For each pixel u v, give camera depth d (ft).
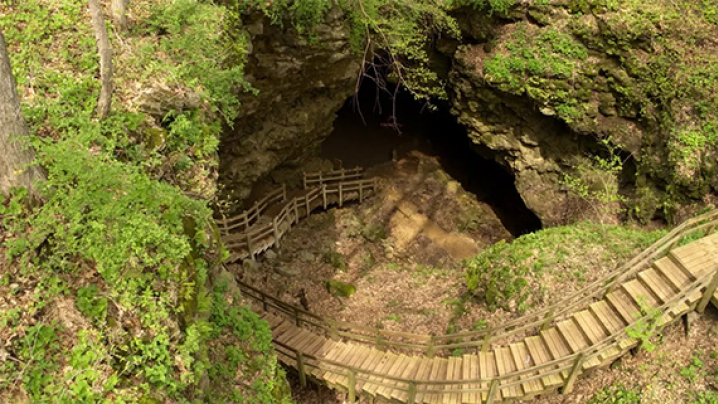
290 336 38.04
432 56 55.77
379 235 56.59
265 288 47.47
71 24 27.22
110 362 17.35
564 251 38.42
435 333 40.65
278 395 26.48
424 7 46.34
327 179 58.75
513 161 55.83
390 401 33.35
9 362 16.06
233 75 29.17
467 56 52.01
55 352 16.99
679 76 43.70
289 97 48.21
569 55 47.37
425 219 59.11
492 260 41.60
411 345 35.68
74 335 17.46
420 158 66.18
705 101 42.57
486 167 65.10
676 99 43.86
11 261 17.74
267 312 40.88
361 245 55.57
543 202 53.93
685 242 36.06
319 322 44.01
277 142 50.26
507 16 48.78
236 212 51.44
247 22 37.32
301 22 40.32
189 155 25.22
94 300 18.21
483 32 50.16
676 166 42.91
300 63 43.32
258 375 26.12
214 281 26.99
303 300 46.75
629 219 47.73
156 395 17.75
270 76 43.01
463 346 36.47
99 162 20.24
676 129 43.42
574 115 48.01
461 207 61.05
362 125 69.92
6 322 16.48
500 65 49.62
